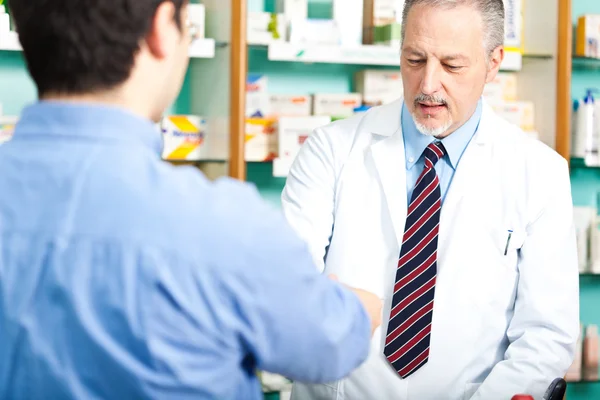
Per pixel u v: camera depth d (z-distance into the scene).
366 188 1.98
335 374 0.95
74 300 0.83
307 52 3.03
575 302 1.91
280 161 3.10
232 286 0.84
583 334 3.54
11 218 0.87
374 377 1.90
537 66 3.37
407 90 1.84
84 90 0.90
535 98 3.39
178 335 0.83
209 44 2.97
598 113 3.36
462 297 1.89
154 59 0.93
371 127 2.02
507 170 1.95
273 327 0.87
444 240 1.91
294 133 3.11
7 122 2.88
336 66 3.45
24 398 0.83
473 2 1.77
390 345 1.87
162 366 0.83
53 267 0.84
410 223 1.89
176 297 0.82
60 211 0.86
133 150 0.90
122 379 0.83
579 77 3.71
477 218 1.92
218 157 3.08
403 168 1.94
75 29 0.88
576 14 3.71
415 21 1.76
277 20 3.08
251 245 0.86
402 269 1.88
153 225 0.84
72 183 0.87
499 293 1.92
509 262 1.93
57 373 0.83
